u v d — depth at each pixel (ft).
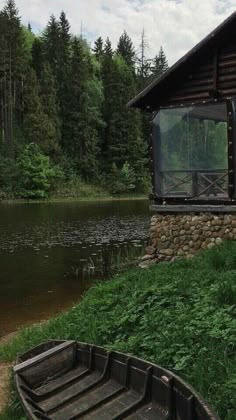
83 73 231.30
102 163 233.55
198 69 44.32
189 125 46.14
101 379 20.12
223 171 43.86
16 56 220.23
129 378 19.06
